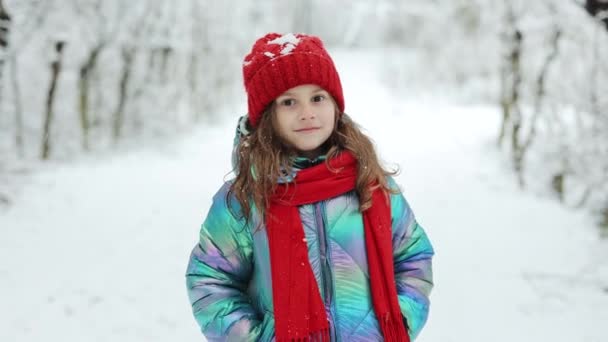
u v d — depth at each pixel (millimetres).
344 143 1336
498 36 6109
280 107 1285
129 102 6863
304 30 21047
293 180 1254
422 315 1350
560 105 5547
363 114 8859
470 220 4387
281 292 1206
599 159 4609
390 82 11539
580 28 5008
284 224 1235
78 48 6031
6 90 5906
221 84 8984
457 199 4855
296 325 1188
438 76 10773
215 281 1297
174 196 4875
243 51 10203
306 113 1256
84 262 3584
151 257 3697
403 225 1411
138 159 6062
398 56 13281
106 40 6203
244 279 1359
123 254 3721
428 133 7332
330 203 1271
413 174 5574
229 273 1317
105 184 5094
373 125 7930
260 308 1294
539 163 5555
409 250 1426
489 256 3744
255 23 11453
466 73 10414
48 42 5816
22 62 5902
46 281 3312
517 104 5605
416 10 13156
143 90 7020
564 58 5172
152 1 6914
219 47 8883
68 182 5062
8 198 4512
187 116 7914
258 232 1260
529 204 4742
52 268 3479
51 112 5684
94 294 3191
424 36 11227
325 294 1242
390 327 1248
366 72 13797
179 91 7703
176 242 3947
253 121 1346
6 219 4168
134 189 5004
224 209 1299
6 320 2885
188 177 5473
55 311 2998
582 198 4707
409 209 1439
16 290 3188
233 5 9781
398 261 1425
